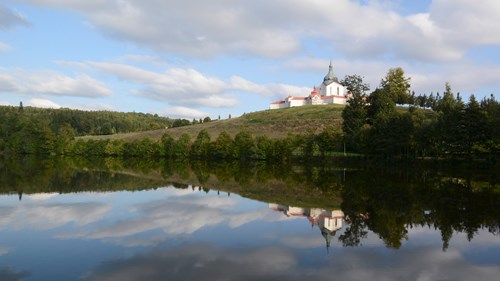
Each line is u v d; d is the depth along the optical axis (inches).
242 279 636.7
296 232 952.3
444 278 649.6
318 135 3875.5
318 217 1129.4
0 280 628.4
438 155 2910.9
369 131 3383.4
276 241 866.8
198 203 1379.2
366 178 2191.2
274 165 3499.0
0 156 4783.5
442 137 2714.1
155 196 1547.7
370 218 1112.2
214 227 1000.9
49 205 1320.1
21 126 5497.1
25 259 735.7
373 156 3351.4
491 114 2696.9
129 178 2294.5
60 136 5403.5
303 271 677.9
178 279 634.8
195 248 810.8
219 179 2250.2
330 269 687.1
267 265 706.2
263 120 6176.2
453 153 2760.8
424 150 2942.9
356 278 645.3
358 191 1659.7
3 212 1188.5
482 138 2561.5
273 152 3833.7
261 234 929.5
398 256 764.6
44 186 1850.4
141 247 815.1
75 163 3693.4
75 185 1900.8
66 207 1283.2
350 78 3971.5
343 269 686.5
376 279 642.8
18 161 3863.2
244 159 4097.0
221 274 658.2
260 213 1190.9
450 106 3334.2
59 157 4761.3
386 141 3078.2
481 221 1061.8
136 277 642.2
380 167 2928.2
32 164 3452.3
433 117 3499.0
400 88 5123.0
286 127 5319.9
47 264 707.4
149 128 7829.7
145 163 3848.4
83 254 768.3
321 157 3619.6
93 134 7332.7
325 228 993.5
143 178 2300.7
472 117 2603.3
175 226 1010.7
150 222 1056.2
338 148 3663.9
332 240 877.2
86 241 861.2
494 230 965.2
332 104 7017.7
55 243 844.0
